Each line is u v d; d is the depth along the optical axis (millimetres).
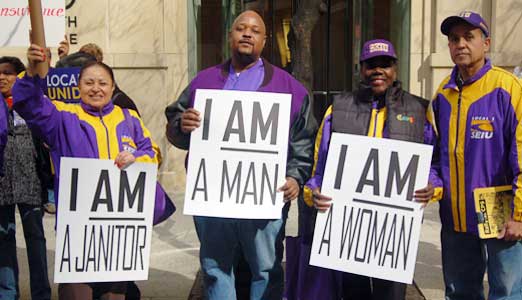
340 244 3699
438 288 5395
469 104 3688
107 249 3680
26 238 4684
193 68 9570
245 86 3820
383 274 3672
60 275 3609
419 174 3623
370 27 10258
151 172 3727
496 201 3605
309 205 3859
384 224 3666
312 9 5035
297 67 5074
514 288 3686
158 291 5383
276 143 3707
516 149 3527
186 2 9336
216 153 3707
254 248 3783
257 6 10281
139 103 9227
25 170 4516
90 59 4980
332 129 3775
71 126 3676
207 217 3812
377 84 3715
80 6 9031
